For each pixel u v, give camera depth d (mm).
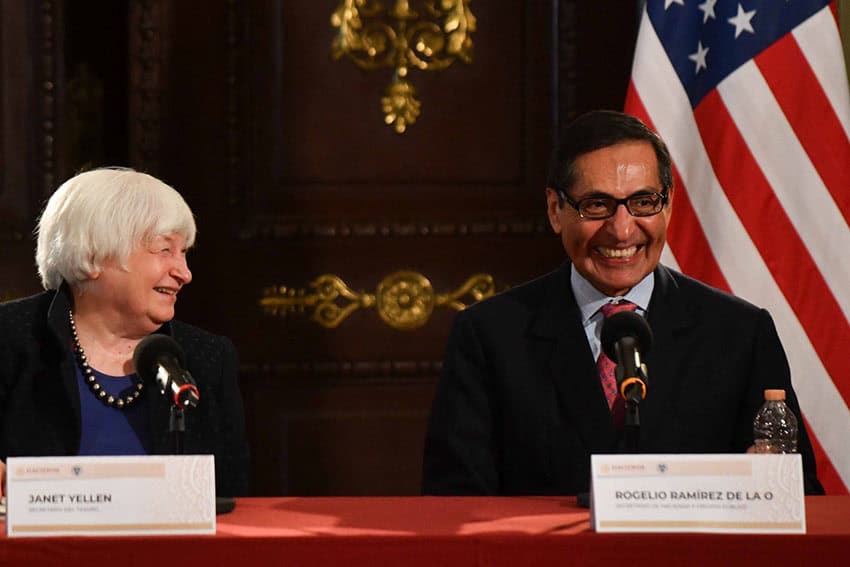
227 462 6582
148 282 6262
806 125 8766
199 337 6711
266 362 11133
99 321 6355
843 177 8680
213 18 11078
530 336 6570
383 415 11195
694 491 4715
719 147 8867
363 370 11141
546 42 11141
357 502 5535
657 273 6672
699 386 6422
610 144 6289
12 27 10930
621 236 6242
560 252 11219
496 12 11133
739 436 6473
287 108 11078
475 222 11133
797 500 4688
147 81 11039
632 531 4688
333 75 11094
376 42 11094
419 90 11109
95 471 4672
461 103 11125
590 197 6277
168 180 11070
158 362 5340
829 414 8484
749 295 8680
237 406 6695
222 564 4586
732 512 4699
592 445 6297
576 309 6582
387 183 11125
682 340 6512
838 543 4617
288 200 11102
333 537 4602
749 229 8719
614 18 11188
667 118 9031
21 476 4648
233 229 11109
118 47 11797
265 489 11102
